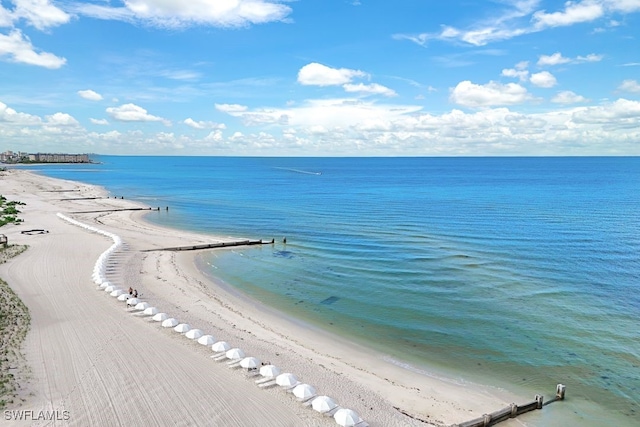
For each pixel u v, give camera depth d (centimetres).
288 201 10656
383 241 5838
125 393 2002
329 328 3041
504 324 3119
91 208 8562
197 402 1959
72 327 2698
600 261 4794
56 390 1997
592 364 2566
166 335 2642
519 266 4575
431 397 2183
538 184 15125
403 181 17375
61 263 4159
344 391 2144
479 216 7962
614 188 13350
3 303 2988
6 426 1720
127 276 3934
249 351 2527
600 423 2012
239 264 4738
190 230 6706
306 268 4559
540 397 2105
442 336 2923
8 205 8269
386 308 3412
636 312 3344
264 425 1822
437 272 4359
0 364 2169
